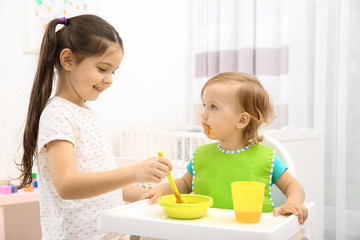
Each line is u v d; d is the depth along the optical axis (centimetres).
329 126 231
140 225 75
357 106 225
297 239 83
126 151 260
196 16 287
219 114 103
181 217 76
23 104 223
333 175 230
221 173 103
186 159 254
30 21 223
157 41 280
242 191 74
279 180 103
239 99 103
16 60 221
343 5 222
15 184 199
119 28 262
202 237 70
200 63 281
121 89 265
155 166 83
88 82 99
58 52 102
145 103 276
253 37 257
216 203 100
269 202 100
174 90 289
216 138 104
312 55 239
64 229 99
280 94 244
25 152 103
